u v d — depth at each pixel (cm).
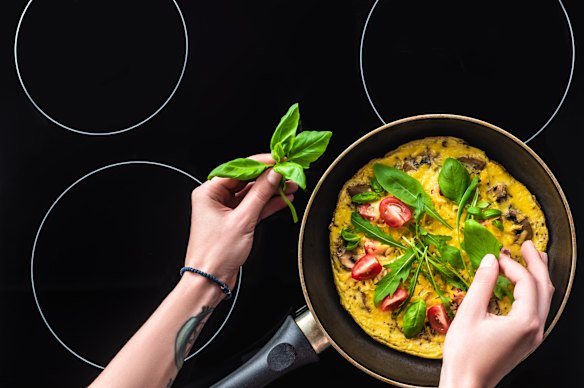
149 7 115
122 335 114
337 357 113
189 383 113
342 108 113
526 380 110
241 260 97
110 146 115
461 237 102
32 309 114
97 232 115
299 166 88
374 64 112
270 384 113
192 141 115
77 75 115
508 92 111
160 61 115
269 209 108
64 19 115
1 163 115
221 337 113
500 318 87
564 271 99
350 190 106
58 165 115
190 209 114
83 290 114
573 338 110
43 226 115
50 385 113
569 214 97
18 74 115
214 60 115
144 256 115
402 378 105
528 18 112
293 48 114
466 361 87
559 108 111
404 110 112
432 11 112
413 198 101
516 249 103
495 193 104
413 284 101
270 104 114
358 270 104
